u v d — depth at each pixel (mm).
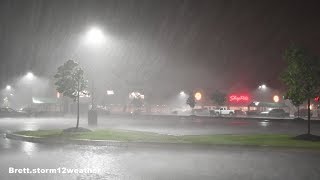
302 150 18391
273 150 18656
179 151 18312
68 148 19344
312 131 33406
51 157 16141
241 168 13680
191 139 21688
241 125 42094
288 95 22969
